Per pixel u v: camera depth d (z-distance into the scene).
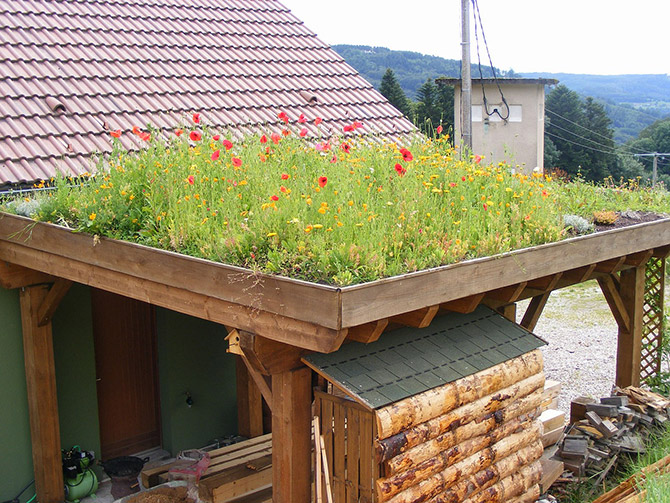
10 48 8.03
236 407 8.42
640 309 7.75
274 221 4.44
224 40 10.30
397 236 4.48
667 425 6.90
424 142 7.62
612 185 8.64
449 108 35.69
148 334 7.92
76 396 7.11
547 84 23.03
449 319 5.27
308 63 10.70
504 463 4.91
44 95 7.58
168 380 7.74
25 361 6.49
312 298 3.69
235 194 5.04
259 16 11.36
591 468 6.59
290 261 4.11
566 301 15.99
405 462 4.12
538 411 5.28
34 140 6.98
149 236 4.87
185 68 9.21
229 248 4.30
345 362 4.32
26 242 5.73
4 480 6.49
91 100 7.84
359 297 3.70
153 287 4.75
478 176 6.13
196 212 4.85
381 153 6.48
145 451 7.95
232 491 6.36
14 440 6.54
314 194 4.88
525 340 5.25
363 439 4.34
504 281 4.84
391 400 4.07
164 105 8.30
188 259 4.35
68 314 7.00
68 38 8.71
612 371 11.10
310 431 4.43
